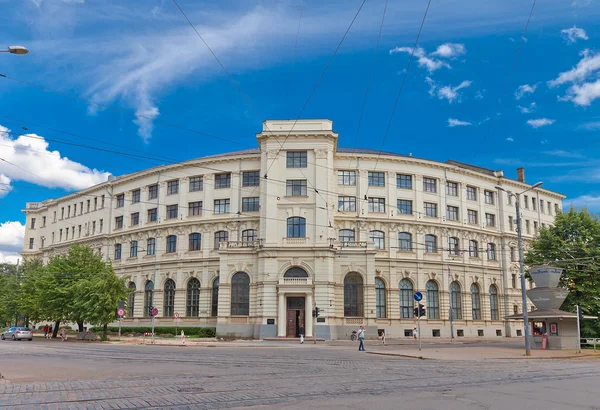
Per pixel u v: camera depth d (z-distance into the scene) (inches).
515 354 1330.0
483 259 2822.3
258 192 2497.5
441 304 2598.4
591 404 515.8
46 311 2276.1
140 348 1540.4
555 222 2027.6
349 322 2230.6
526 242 3029.0
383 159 2620.6
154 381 676.7
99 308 2105.1
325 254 2197.3
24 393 570.9
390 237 2554.1
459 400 535.2
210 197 2576.3
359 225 2529.5
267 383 664.4
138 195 2898.6
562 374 821.2
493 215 2947.8
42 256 3654.0
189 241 2603.3
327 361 1048.2
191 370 832.3
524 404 512.7
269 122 2368.4
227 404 506.6
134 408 485.4
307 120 2364.7
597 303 1803.6
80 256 2383.1
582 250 1882.4
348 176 2583.7
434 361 1103.0
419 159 2682.1
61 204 3555.6
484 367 948.0
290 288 2145.7
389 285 2506.2
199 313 2471.7
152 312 1956.2
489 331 2753.4
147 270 2716.5
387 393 585.9
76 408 482.3
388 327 2459.4
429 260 2610.7
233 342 1942.7
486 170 3093.0
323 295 2154.3
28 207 4005.9
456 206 2783.0
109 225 3016.7
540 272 1625.2
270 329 2130.9
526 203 3127.5
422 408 485.1
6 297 2997.0
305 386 638.5
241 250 2284.7
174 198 2694.4
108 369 847.7
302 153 2346.2
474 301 2763.3
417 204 2645.2
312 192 2292.1
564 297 1577.3
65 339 2197.3
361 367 917.8
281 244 2242.9
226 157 2556.6
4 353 1264.8
